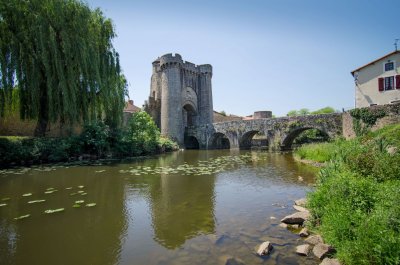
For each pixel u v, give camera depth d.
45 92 19.53
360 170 7.29
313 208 6.03
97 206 7.86
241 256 4.61
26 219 6.70
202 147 41.69
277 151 30.23
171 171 14.73
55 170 15.01
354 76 25.34
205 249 4.92
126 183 11.28
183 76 46.44
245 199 8.53
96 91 21.16
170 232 5.80
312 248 4.82
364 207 4.80
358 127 20.17
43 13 17.92
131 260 4.55
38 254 4.80
